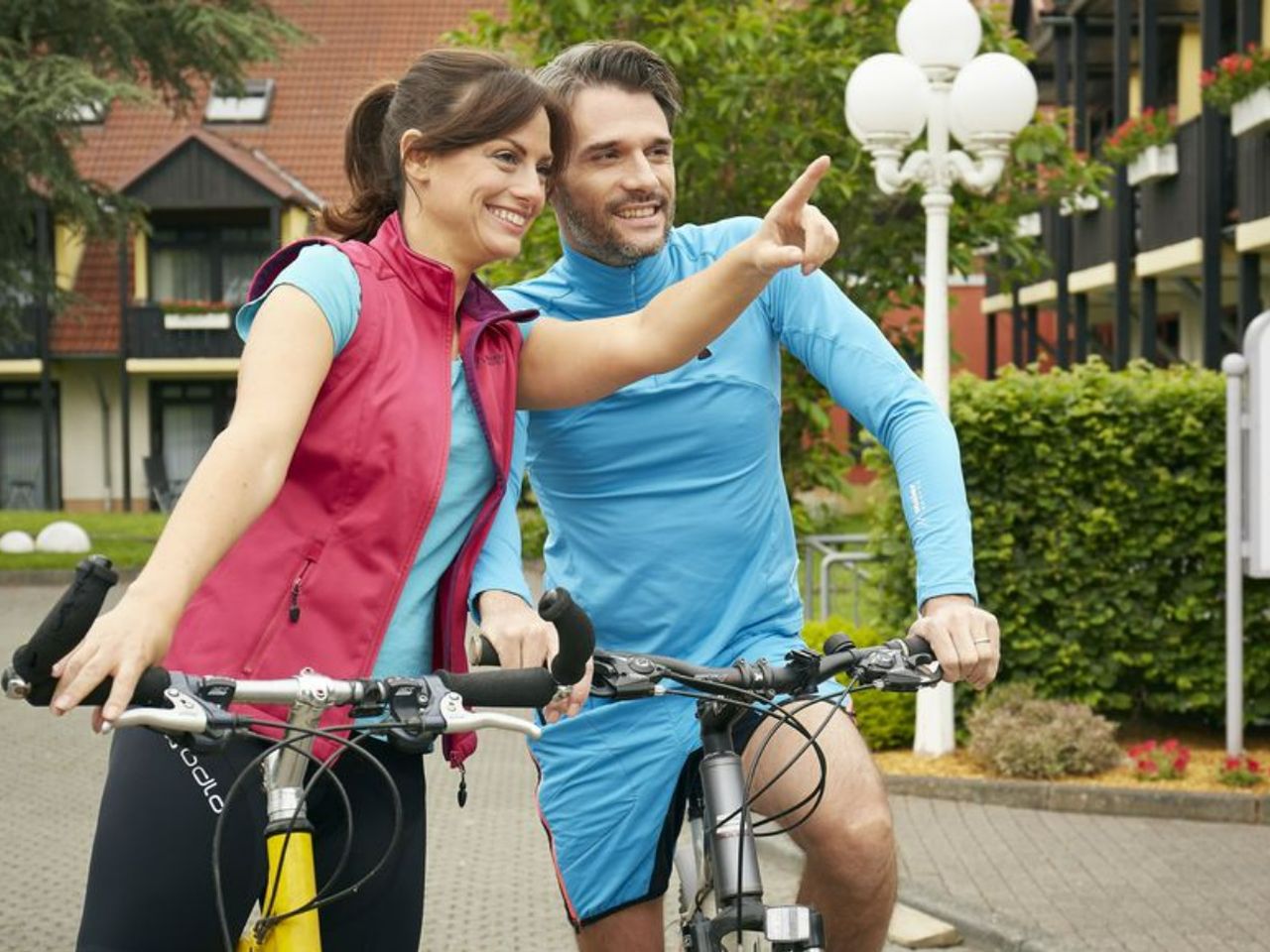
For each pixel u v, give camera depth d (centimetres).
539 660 301
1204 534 1044
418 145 316
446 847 891
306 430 304
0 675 243
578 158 397
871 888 358
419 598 315
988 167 1005
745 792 315
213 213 4222
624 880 407
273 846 283
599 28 1328
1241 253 2097
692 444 398
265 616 303
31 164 2750
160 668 254
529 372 339
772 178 1331
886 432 376
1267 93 1938
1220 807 900
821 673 321
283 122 4291
